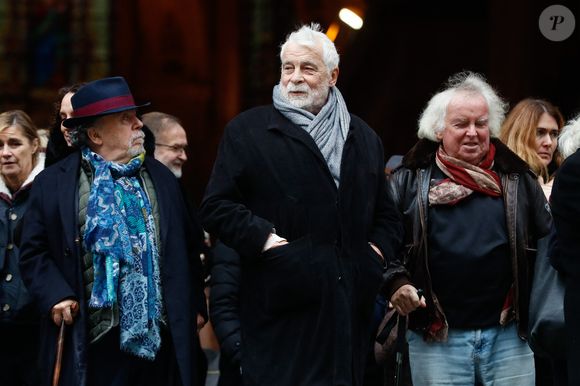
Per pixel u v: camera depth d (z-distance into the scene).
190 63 33.41
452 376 11.71
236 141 10.88
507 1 30.17
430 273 11.71
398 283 11.59
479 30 33.53
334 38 32.25
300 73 10.91
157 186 11.55
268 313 10.67
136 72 33.12
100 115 11.27
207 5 33.19
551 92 29.98
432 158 11.92
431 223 11.73
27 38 32.44
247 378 10.74
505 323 11.64
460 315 11.65
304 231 10.63
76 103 11.34
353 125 11.12
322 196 10.68
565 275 10.05
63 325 10.91
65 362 10.95
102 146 11.41
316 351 10.54
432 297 11.68
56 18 32.56
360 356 10.88
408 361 12.08
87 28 32.75
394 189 11.91
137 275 11.03
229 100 33.34
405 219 11.82
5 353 12.63
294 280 10.52
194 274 11.88
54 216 11.13
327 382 10.51
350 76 33.03
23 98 32.41
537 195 11.76
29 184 12.71
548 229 11.66
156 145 14.20
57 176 11.31
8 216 12.66
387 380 12.23
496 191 11.70
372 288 10.91
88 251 11.01
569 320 9.79
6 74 32.34
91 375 10.95
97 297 10.85
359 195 10.88
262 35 33.06
